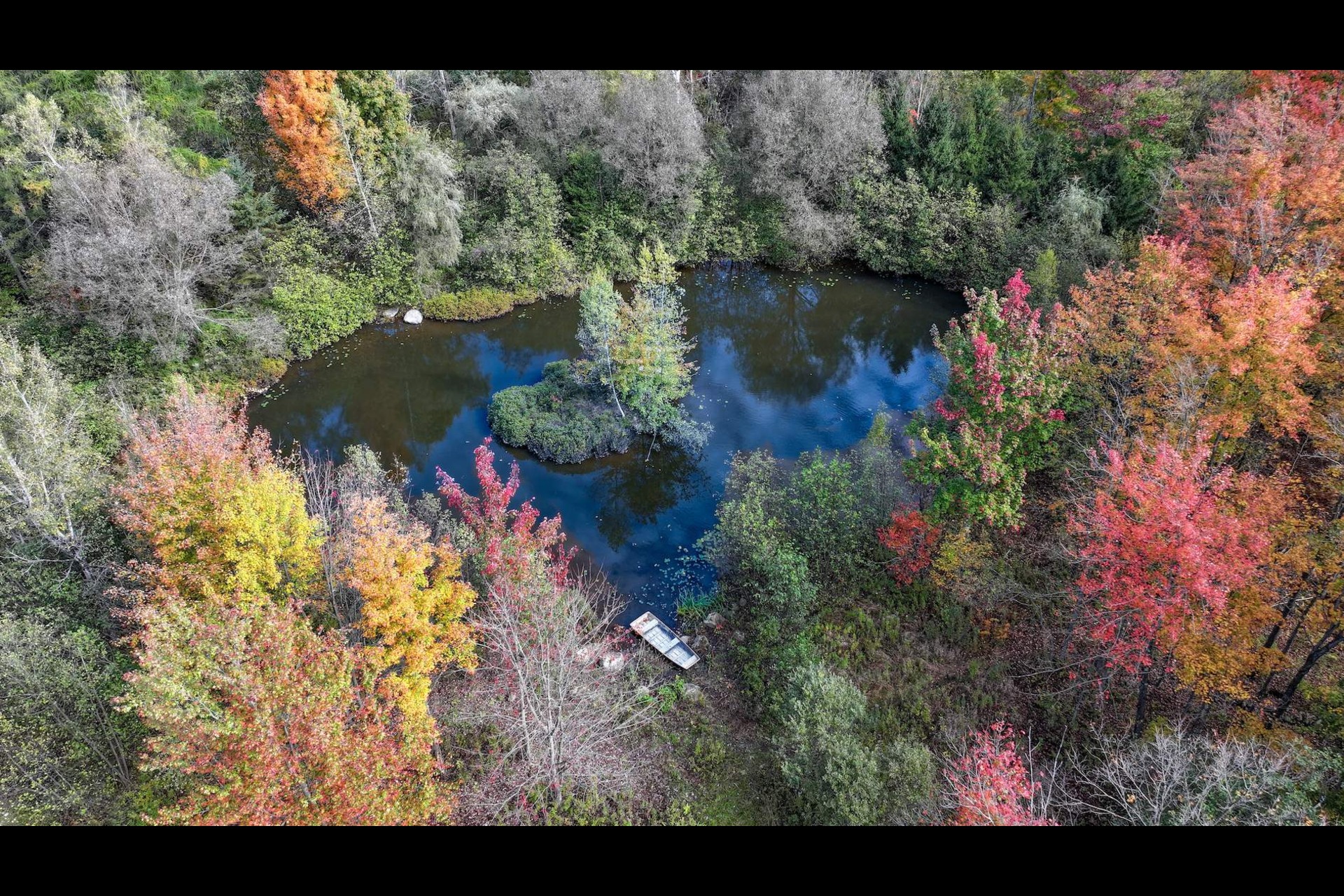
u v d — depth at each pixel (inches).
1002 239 1779.0
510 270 1857.8
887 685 969.5
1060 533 1070.4
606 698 969.5
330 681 701.3
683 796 866.8
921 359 1720.0
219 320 1539.1
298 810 646.5
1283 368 868.6
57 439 964.6
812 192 1983.3
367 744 689.6
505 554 952.9
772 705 929.5
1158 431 975.6
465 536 1074.7
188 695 622.5
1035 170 1857.8
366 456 1284.4
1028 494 1200.8
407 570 790.5
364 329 1782.7
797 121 1888.5
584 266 1945.1
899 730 907.4
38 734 787.4
